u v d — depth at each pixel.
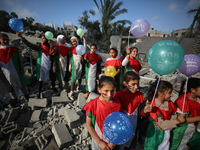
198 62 1.35
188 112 1.53
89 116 1.33
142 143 1.73
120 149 1.59
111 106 1.31
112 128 0.96
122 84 1.62
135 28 2.16
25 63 4.99
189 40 10.42
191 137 1.69
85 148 1.95
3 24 17.47
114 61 3.05
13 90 2.88
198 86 1.41
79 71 3.53
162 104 1.45
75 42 3.63
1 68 2.68
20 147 1.84
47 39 3.50
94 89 3.38
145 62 10.29
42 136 2.07
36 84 4.41
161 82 1.41
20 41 6.32
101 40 18.19
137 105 1.53
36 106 3.00
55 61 3.58
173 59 1.15
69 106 3.03
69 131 2.28
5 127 2.19
